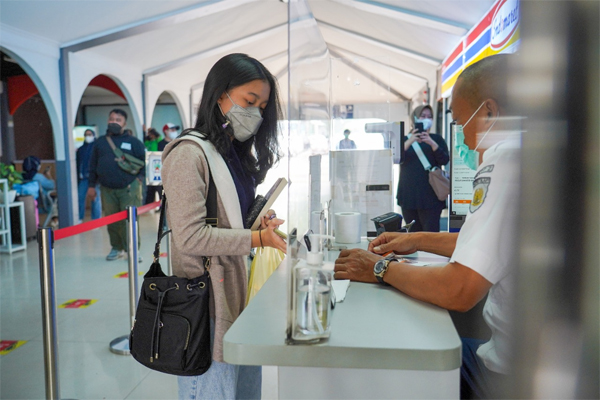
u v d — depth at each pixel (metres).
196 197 1.21
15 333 2.92
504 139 0.92
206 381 1.24
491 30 4.32
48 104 6.32
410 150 3.91
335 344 0.80
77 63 6.74
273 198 1.41
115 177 4.93
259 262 1.43
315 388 0.89
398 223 1.74
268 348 0.80
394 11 6.16
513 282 0.58
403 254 1.47
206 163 1.25
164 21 6.69
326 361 0.79
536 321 0.56
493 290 0.96
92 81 10.24
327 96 1.65
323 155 1.45
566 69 0.53
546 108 0.54
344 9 7.69
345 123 2.34
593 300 0.55
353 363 0.79
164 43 7.87
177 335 1.17
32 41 5.84
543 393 0.57
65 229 2.08
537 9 0.54
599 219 0.54
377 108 2.32
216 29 8.18
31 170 7.07
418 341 0.81
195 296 1.19
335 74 2.31
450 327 0.88
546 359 0.56
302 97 0.90
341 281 1.18
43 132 11.75
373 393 0.88
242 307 1.31
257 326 0.89
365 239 1.85
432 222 3.96
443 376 0.86
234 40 9.20
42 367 2.45
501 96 0.94
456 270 0.92
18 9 5.10
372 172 1.92
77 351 2.68
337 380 0.88
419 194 3.92
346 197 1.93
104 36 6.50
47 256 1.95
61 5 5.32
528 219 0.56
